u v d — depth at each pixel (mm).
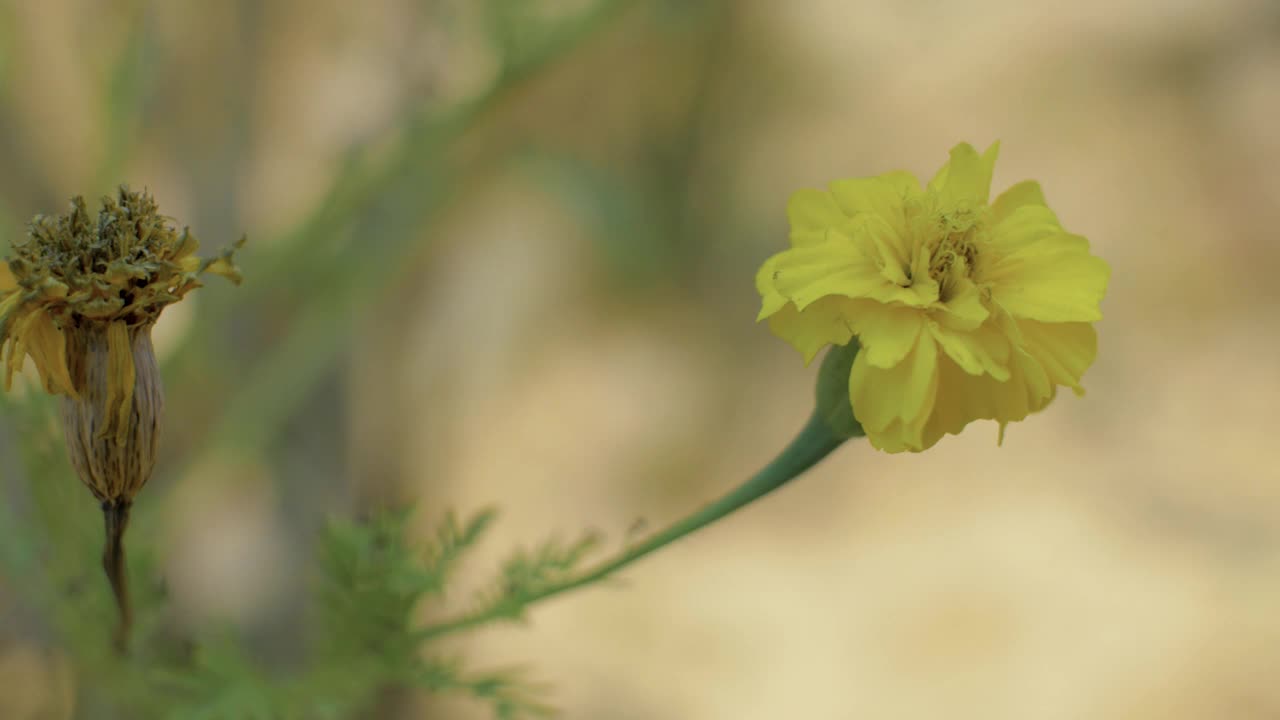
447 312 1104
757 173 1264
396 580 434
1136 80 1512
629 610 1254
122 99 485
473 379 1167
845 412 403
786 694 1197
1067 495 1388
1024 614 1267
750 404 1380
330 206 505
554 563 432
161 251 390
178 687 446
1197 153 1517
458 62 642
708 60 1135
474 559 986
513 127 687
